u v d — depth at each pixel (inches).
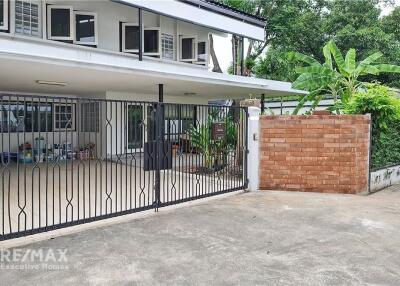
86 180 325.1
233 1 690.8
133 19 477.4
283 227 193.6
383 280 129.8
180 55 520.7
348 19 808.9
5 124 440.5
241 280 129.1
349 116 285.9
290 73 772.6
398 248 163.3
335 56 385.7
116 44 464.8
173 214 217.3
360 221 206.4
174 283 126.3
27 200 246.5
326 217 214.1
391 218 213.6
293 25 847.1
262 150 297.3
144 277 130.6
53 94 498.0
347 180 288.0
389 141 342.0
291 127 291.6
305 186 292.2
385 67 380.5
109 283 125.5
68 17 369.1
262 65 789.2
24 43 247.0
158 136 230.4
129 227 189.8
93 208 230.4
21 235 162.7
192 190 271.1
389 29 829.8
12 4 330.0
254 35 499.8
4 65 270.1
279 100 751.1
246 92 530.6
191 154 348.8
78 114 232.5
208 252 155.9
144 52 461.4
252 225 196.5
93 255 150.4
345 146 286.8
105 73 315.3
